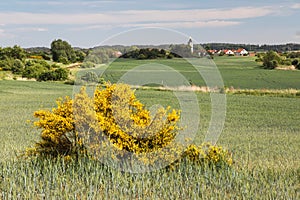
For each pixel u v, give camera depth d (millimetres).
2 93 42625
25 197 7770
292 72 60344
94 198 7891
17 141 14727
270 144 14812
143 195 8062
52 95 40469
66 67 57312
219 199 7762
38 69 59594
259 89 43812
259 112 26797
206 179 8781
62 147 10312
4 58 69312
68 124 9977
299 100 34938
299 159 11859
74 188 8289
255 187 8445
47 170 9078
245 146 14141
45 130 10070
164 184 8578
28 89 46906
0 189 8461
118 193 8148
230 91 41438
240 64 65438
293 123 22016
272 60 64250
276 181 8992
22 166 9523
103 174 9219
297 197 7938
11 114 26078
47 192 8117
